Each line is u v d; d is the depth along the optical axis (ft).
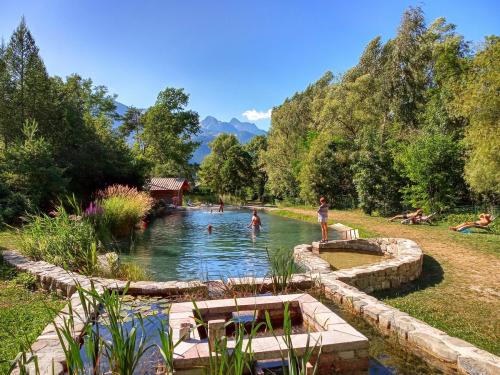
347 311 21.50
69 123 82.69
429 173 71.61
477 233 54.34
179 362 13.35
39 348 15.14
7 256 31.81
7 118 75.15
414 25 99.60
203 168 205.67
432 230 58.13
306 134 145.69
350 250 43.34
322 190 109.29
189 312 18.30
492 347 17.52
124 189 68.33
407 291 27.32
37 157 60.90
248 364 12.75
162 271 34.55
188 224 76.89
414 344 16.69
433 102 87.86
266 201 175.22
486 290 26.86
